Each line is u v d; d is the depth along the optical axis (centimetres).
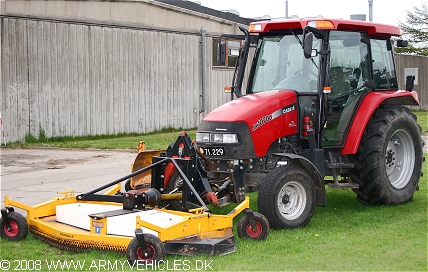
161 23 1973
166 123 1998
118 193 759
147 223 572
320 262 579
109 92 1825
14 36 1609
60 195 918
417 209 828
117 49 1839
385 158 822
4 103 1599
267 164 746
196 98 2092
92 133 1788
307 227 723
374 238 670
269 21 806
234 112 737
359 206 855
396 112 842
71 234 616
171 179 755
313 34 746
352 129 801
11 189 977
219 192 723
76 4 1739
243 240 653
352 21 798
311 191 723
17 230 659
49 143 1658
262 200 694
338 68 802
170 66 1998
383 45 875
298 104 773
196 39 2083
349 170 832
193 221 601
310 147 750
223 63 825
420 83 2930
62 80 1712
